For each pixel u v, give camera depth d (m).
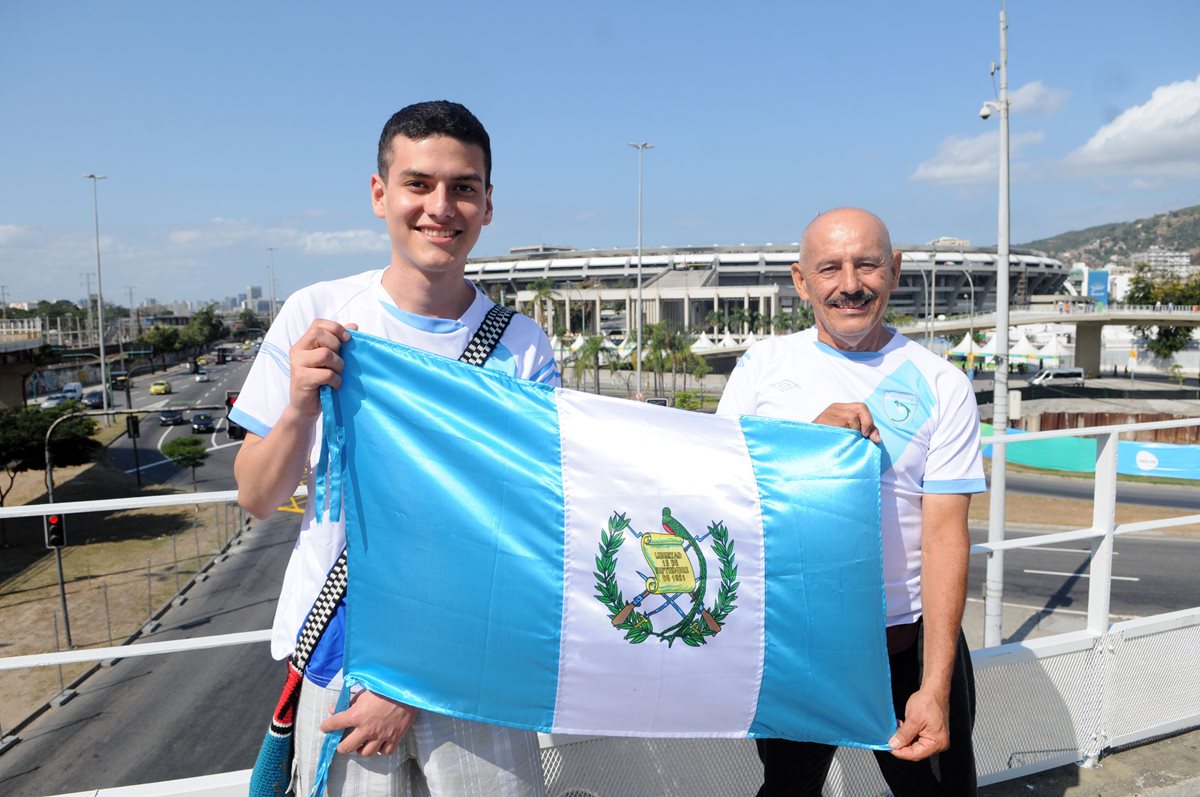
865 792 2.43
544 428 1.60
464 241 1.58
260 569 21.11
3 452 26.12
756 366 2.07
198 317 132.75
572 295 102.81
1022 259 122.81
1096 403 46.88
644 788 2.19
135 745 12.30
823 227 1.88
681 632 1.59
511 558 1.54
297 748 1.60
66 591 19.44
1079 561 15.41
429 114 1.52
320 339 1.49
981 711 2.58
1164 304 70.06
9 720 13.19
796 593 1.65
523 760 1.62
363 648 1.52
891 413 1.86
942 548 1.80
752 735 1.68
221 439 43.34
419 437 1.55
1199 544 16.53
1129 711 2.83
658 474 1.61
